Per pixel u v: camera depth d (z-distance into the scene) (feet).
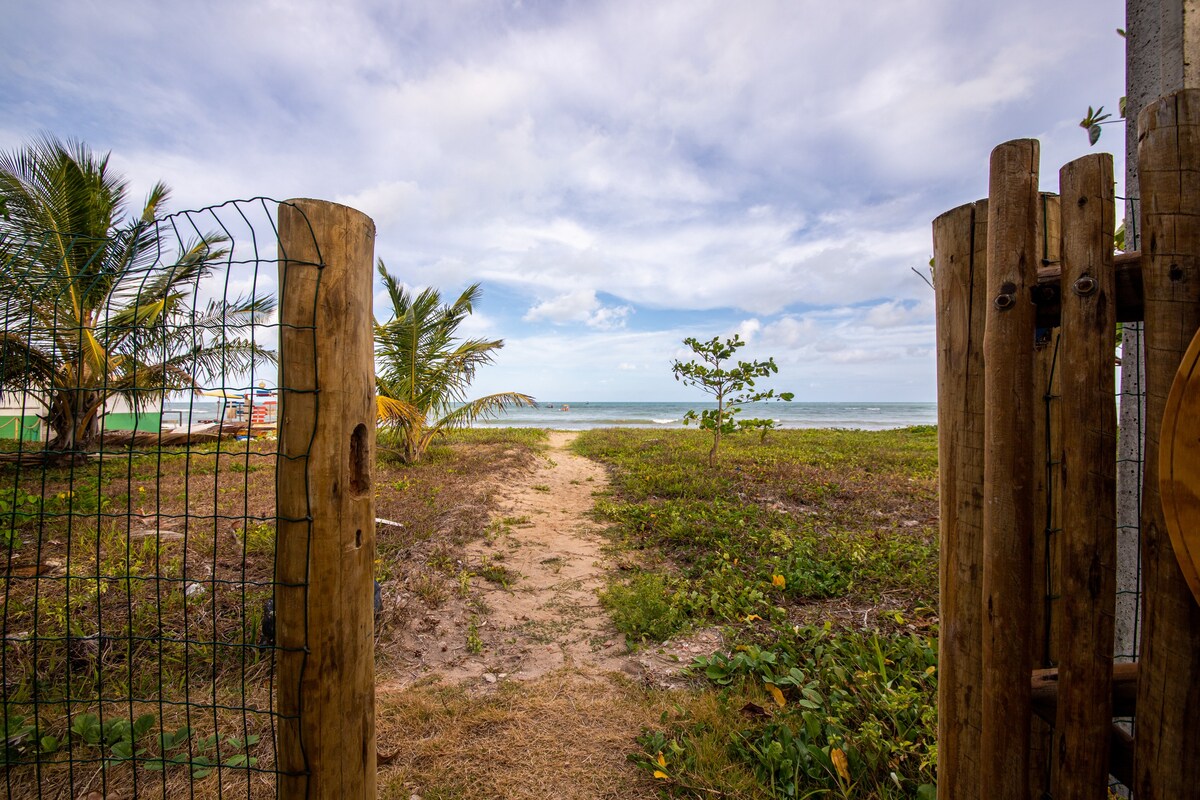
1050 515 4.66
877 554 14.98
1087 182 3.84
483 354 35.68
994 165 4.31
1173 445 3.37
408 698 8.98
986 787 4.40
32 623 10.18
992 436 4.30
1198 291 3.46
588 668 10.20
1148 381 3.66
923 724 7.41
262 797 6.69
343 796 4.88
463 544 17.26
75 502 18.74
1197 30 5.33
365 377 5.00
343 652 4.83
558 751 7.72
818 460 35.17
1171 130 3.51
